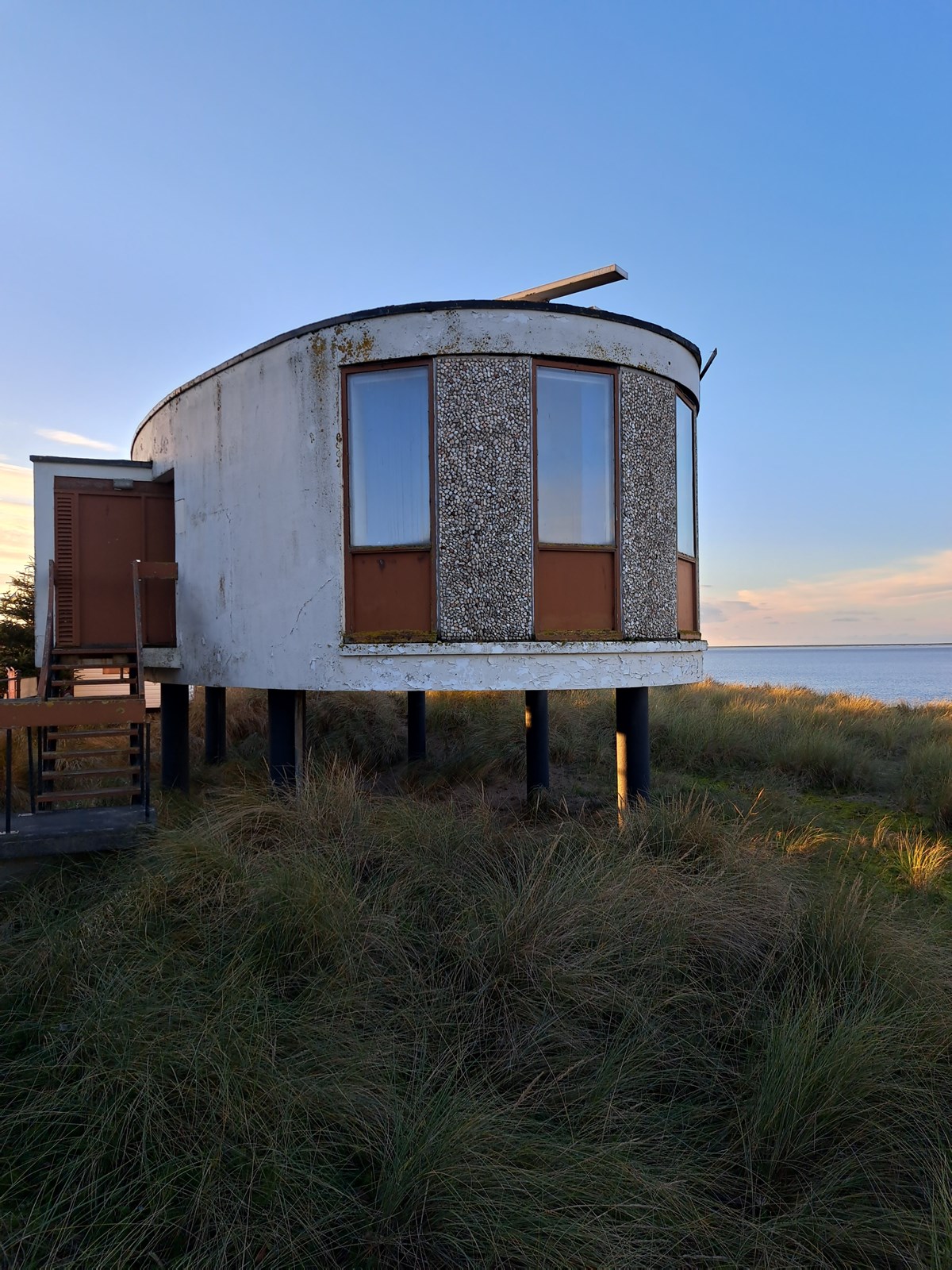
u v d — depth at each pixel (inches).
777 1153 126.2
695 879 206.5
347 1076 134.8
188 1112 126.3
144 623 352.5
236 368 288.2
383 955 172.9
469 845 226.4
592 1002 158.7
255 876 192.9
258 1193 114.1
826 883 217.0
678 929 178.5
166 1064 132.3
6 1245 104.1
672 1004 163.5
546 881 197.3
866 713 580.1
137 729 276.8
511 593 243.8
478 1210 112.4
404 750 412.5
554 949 171.6
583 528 256.5
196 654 314.8
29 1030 150.0
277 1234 107.9
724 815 297.4
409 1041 149.9
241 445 287.0
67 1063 136.6
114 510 352.5
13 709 226.8
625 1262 107.1
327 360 255.0
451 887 200.8
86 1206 113.3
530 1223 111.0
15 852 217.6
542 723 351.6
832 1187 120.1
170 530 359.6
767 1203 120.6
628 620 259.3
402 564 248.8
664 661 269.0
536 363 247.6
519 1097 135.9
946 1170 121.4
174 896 189.8
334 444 253.6
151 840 224.4
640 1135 132.1
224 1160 118.3
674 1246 112.0
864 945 177.0
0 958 172.4
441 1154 117.6
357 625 253.4
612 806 325.1
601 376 258.5
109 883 210.8
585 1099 138.1
